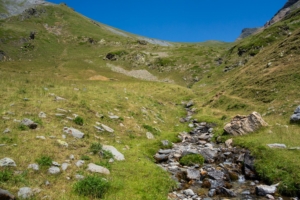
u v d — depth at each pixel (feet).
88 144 47.01
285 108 86.28
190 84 300.20
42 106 59.57
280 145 52.42
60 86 89.40
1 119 46.68
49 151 38.91
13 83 78.89
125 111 79.71
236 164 51.55
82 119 57.41
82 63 365.20
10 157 34.24
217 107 128.98
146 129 72.59
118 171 38.99
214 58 367.86
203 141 73.10
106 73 305.32
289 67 120.06
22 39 437.99
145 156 50.93
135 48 485.56
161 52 454.81
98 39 543.39
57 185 31.22
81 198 29.53
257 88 120.06
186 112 132.36
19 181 29.73
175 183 40.55
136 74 352.49
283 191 38.40
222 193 38.22
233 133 71.31
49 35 519.60
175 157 54.75
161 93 187.11
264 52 175.52
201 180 43.65
